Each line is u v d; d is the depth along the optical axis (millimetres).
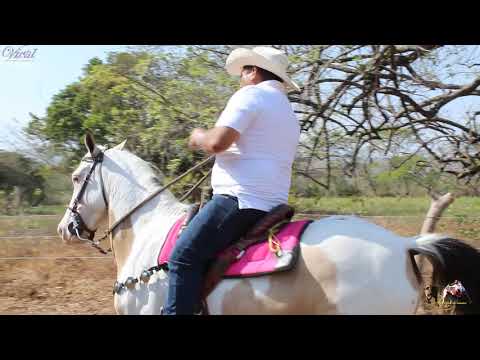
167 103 5770
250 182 3102
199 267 3104
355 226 3055
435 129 5863
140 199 3682
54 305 6293
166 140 5820
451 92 5531
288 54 5625
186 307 3074
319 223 3109
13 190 13016
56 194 13320
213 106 5727
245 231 3145
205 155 5781
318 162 6047
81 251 9000
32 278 7414
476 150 5797
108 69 5957
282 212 3113
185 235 3105
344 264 2908
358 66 5445
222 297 3059
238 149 3125
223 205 3088
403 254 2994
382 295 2889
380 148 6047
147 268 3369
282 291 2947
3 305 6289
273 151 3145
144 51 5949
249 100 3057
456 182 6234
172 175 5758
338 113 5750
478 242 6699
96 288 6965
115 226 3719
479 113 5777
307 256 2955
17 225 10828
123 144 4023
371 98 5523
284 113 3184
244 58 3295
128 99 6188
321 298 2910
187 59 5828
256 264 2996
